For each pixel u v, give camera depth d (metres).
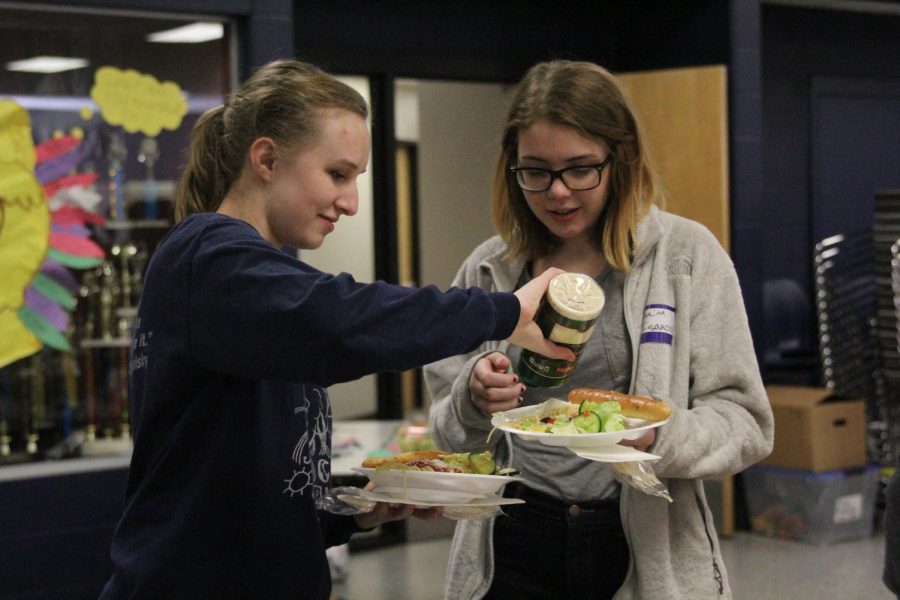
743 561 5.20
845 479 5.52
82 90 4.19
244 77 4.39
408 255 7.30
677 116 5.62
